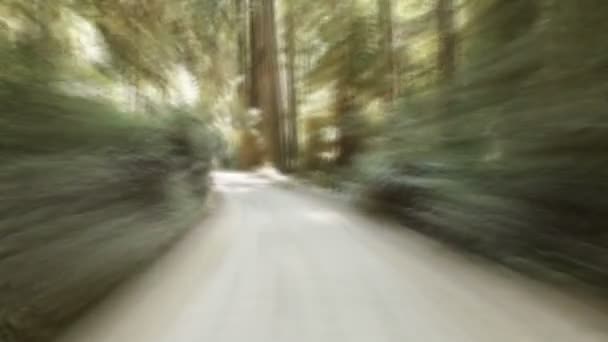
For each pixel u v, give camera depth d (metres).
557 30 6.04
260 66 30.48
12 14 6.48
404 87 17.55
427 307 4.85
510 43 7.41
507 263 6.39
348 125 22.91
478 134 8.18
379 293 5.39
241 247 8.23
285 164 29.94
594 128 5.07
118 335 4.12
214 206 14.80
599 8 5.35
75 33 8.68
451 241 8.18
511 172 6.52
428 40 16.50
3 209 3.82
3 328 3.52
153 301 5.07
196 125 12.74
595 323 4.30
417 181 10.23
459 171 8.56
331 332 4.21
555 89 5.92
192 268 6.63
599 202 5.06
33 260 3.92
